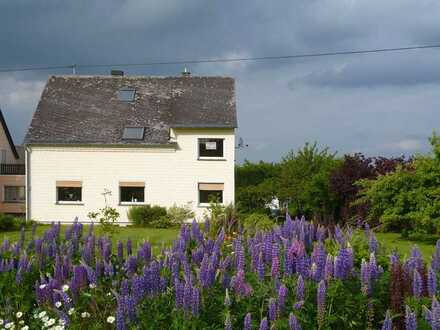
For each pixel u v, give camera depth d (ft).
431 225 68.18
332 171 104.42
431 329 17.72
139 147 119.44
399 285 19.85
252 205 135.33
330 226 36.22
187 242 28.71
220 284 21.24
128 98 129.18
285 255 22.29
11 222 97.96
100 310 22.04
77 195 120.06
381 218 72.43
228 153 119.85
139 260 26.37
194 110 124.36
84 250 26.91
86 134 120.26
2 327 22.02
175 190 119.65
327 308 19.45
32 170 119.14
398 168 73.51
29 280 25.13
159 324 19.35
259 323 19.02
